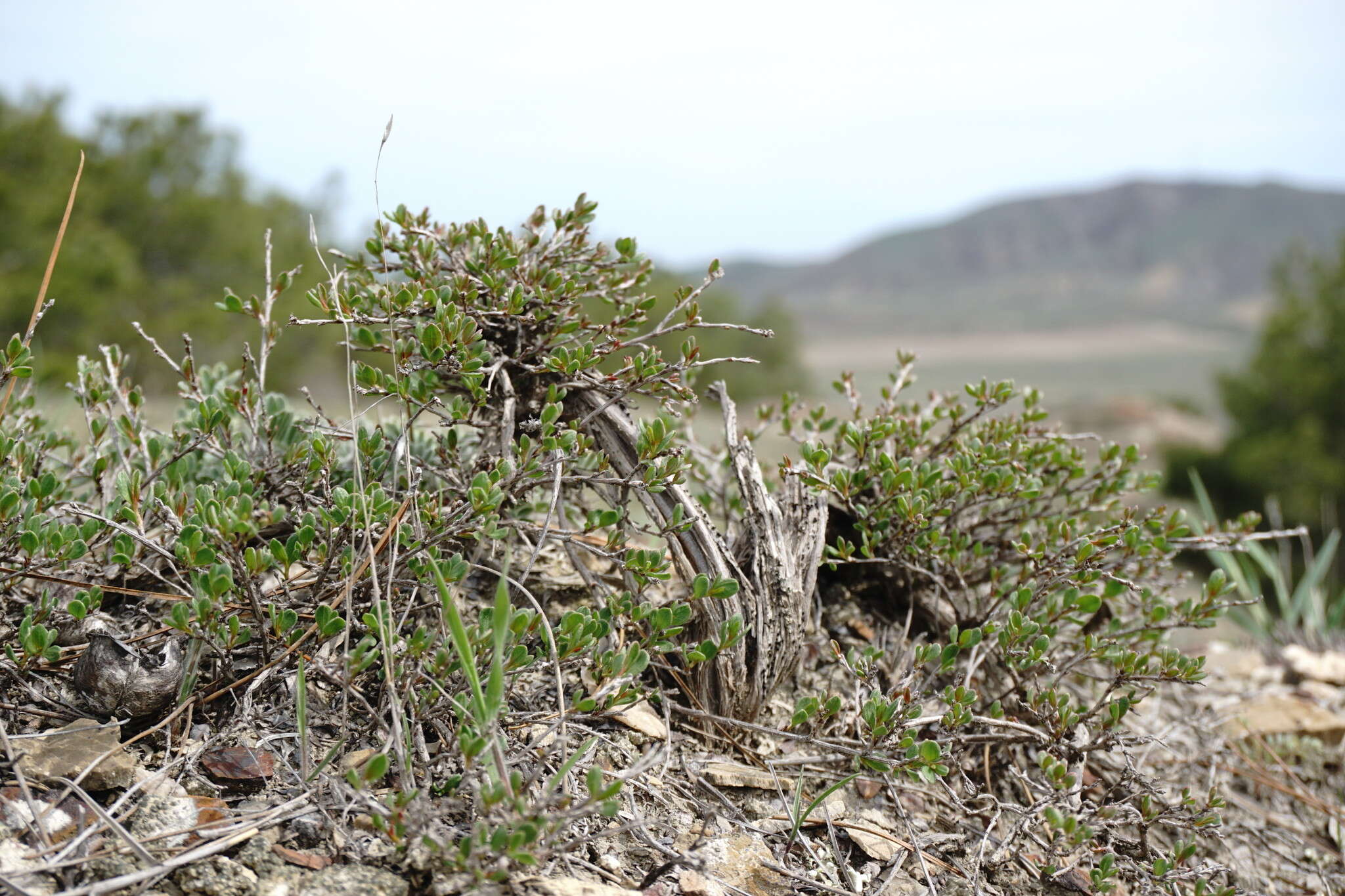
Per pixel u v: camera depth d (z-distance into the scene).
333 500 2.17
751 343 33.53
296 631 2.06
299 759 1.92
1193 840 2.48
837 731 2.30
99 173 21.86
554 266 2.59
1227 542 2.66
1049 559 2.53
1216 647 4.26
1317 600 4.70
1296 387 21.45
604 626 2.13
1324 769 3.19
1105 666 2.92
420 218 2.60
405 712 1.98
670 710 2.31
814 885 1.97
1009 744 2.49
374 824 1.66
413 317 2.38
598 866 1.86
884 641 2.73
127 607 2.20
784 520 2.47
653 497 2.29
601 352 2.31
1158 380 166.25
